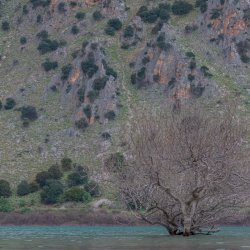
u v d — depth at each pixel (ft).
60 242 219.82
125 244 202.59
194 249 180.86
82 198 538.88
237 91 655.76
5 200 552.00
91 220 501.56
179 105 249.34
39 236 278.87
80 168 586.45
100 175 570.05
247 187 229.86
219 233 293.84
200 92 652.48
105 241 222.89
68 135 655.76
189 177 230.89
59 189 555.69
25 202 552.41
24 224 521.65
